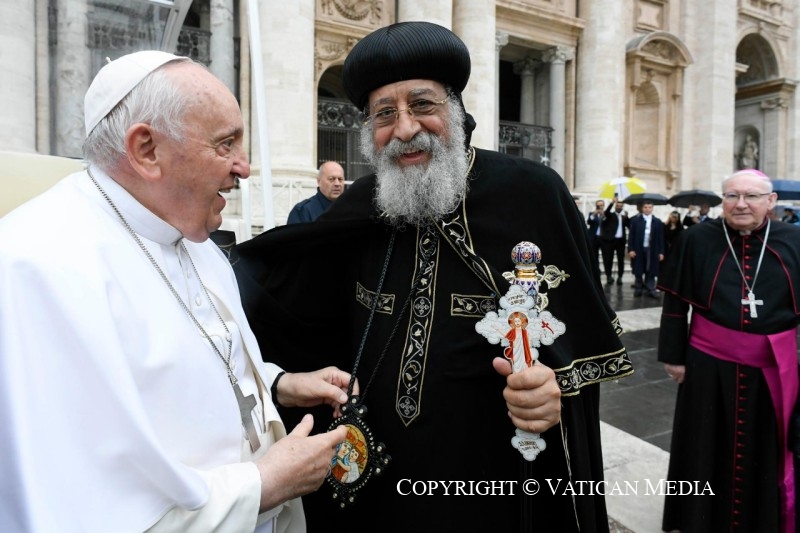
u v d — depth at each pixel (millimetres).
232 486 1079
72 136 4762
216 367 1210
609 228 13000
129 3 3619
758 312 2633
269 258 1997
